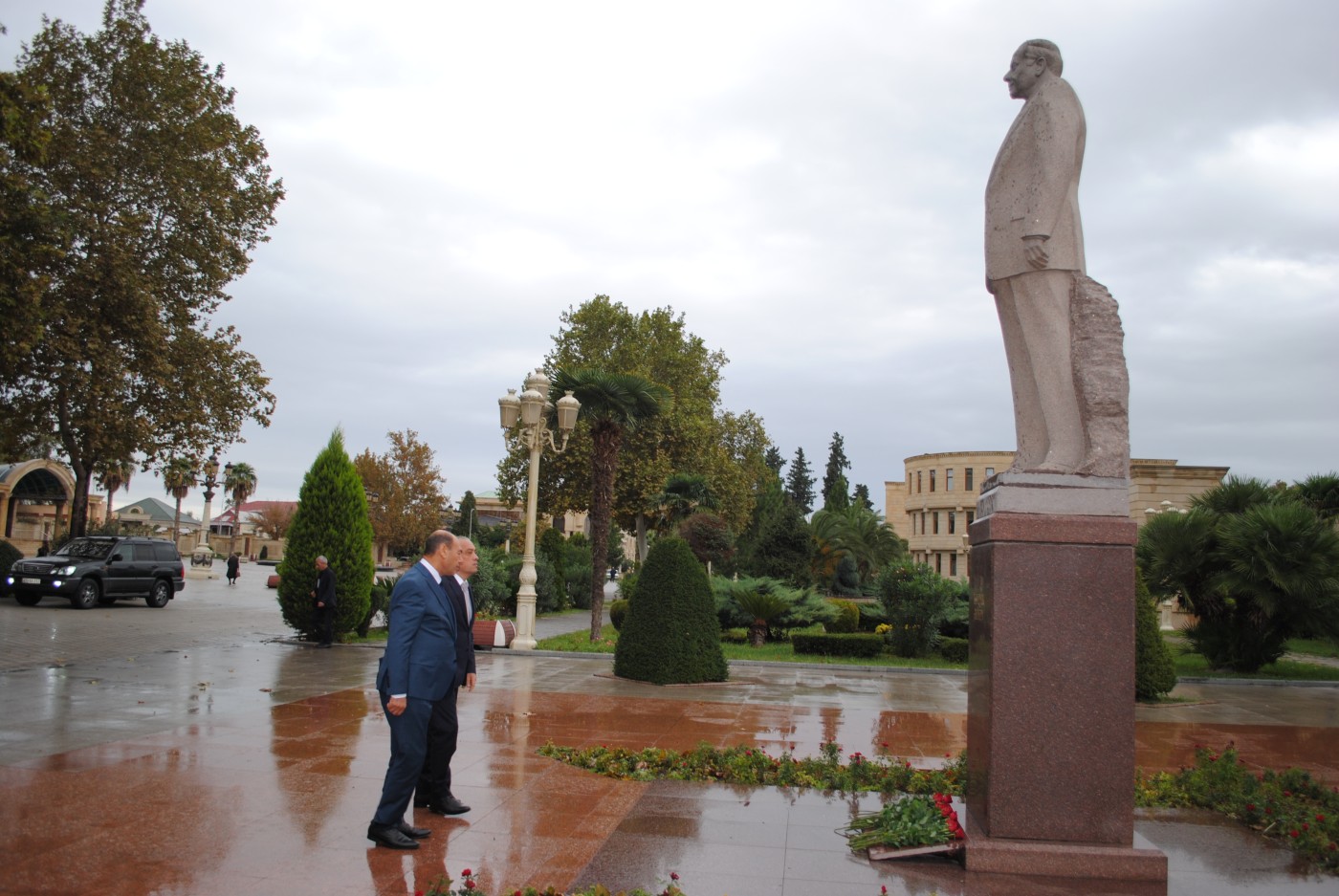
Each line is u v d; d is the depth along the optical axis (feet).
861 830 16.87
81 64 76.84
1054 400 16.43
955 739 29.30
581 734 27.73
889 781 20.93
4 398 76.89
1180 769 25.13
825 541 111.55
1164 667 41.88
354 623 55.62
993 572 15.55
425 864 14.93
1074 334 16.43
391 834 15.79
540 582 99.25
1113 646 15.24
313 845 15.78
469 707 33.06
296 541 55.31
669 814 18.29
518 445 128.06
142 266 78.89
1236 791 20.08
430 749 17.92
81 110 77.51
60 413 77.97
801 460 281.95
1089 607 15.31
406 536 184.75
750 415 186.29
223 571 175.73
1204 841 17.39
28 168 71.20
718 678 43.27
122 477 148.87
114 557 78.54
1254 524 53.36
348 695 33.99
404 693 15.96
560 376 64.18
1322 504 79.00
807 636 58.03
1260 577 51.85
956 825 15.84
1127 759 15.02
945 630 65.16
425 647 16.52
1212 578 53.93
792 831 17.17
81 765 21.27
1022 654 15.33
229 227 84.79
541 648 55.77
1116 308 16.38
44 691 32.83
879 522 141.49
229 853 15.23
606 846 16.05
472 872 14.58
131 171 78.13
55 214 58.85
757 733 29.19
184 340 81.56
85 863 14.53
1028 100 17.33
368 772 21.25
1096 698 15.16
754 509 177.37
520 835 16.69
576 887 13.94
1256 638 55.11
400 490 183.93
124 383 76.59
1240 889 14.40
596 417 64.08
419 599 16.62
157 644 52.06
